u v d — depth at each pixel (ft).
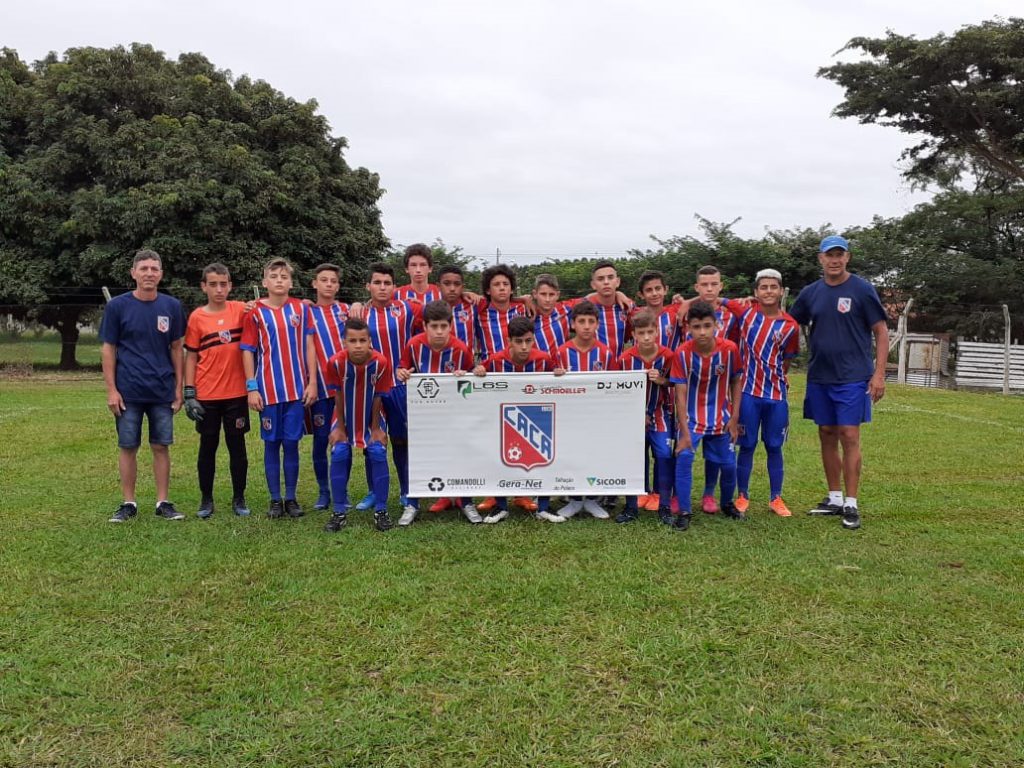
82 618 11.52
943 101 70.79
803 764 7.94
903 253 76.02
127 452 17.13
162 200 56.13
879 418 34.88
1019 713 8.84
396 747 8.25
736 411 17.33
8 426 31.53
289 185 62.54
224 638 10.84
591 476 16.98
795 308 17.97
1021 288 72.33
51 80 61.98
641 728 8.59
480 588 12.60
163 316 17.07
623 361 17.48
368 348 15.94
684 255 73.56
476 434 16.93
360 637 10.84
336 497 16.31
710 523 16.84
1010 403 42.63
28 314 66.18
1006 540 15.49
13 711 8.97
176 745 8.29
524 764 7.95
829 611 11.70
